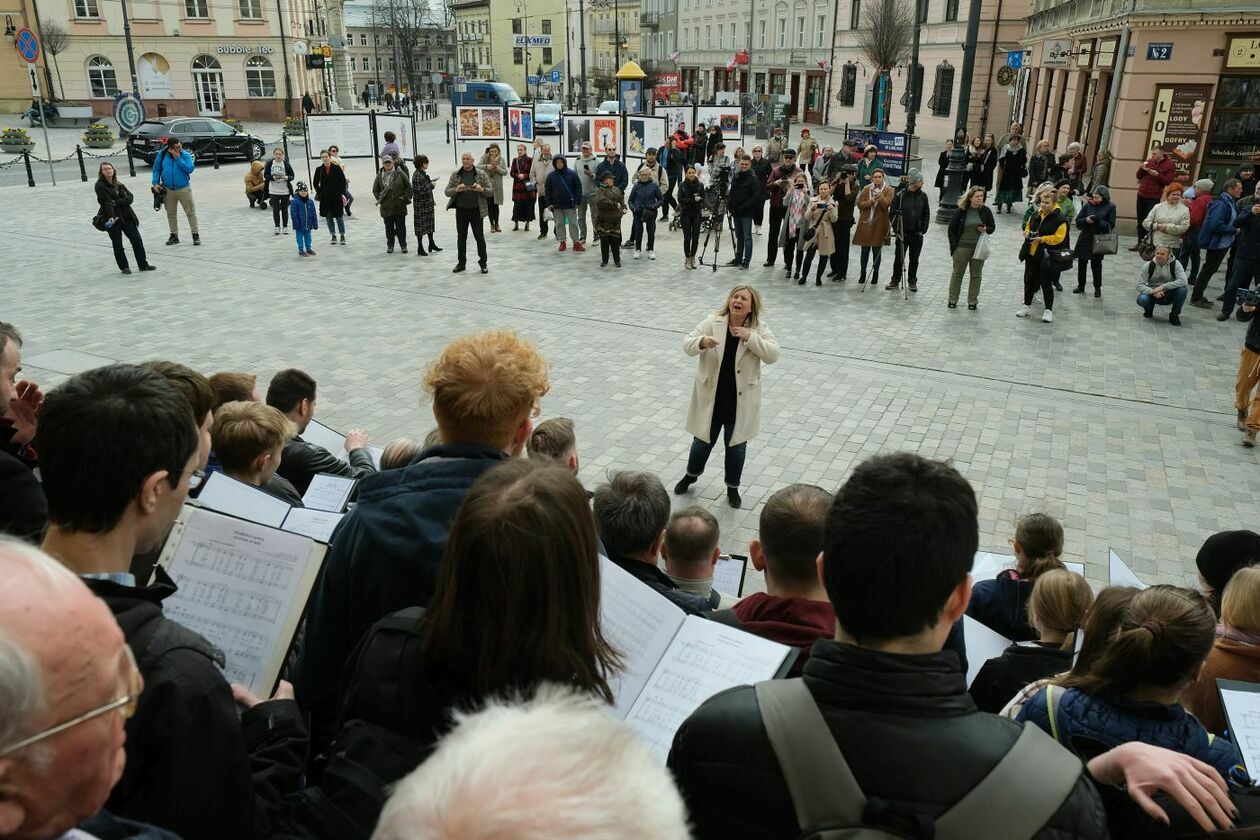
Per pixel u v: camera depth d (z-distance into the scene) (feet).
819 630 7.78
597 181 49.37
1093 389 30.22
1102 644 7.60
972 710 4.66
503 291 42.16
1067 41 73.31
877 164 58.18
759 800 4.53
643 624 7.00
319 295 40.75
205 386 8.86
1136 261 49.67
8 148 102.58
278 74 154.20
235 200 69.21
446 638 5.34
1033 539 12.77
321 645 7.08
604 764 2.56
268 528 7.11
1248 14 50.16
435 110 203.62
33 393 9.73
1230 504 22.66
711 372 21.65
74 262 46.68
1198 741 7.00
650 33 226.17
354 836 5.04
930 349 34.12
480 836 2.28
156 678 4.95
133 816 4.92
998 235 57.77
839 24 145.59
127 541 5.74
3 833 3.37
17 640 3.29
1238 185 38.83
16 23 137.49
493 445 7.34
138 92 134.51
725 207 54.13
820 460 24.81
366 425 26.55
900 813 4.21
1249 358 26.05
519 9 284.82
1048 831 4.23
